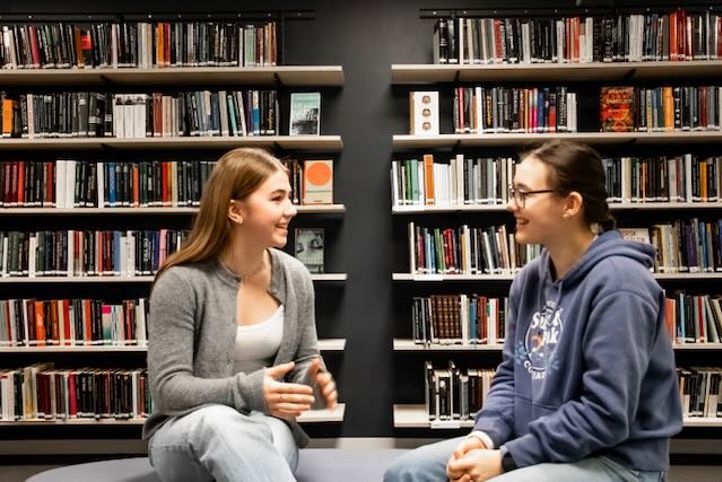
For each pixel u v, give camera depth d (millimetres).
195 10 3484
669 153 3369
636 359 1183
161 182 3180
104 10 3496
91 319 3143
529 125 3143
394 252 3480
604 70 3166
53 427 3416
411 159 3453
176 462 1410
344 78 3490
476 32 3150
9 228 3469
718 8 3342
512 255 3145
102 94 3254
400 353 3461
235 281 1671
